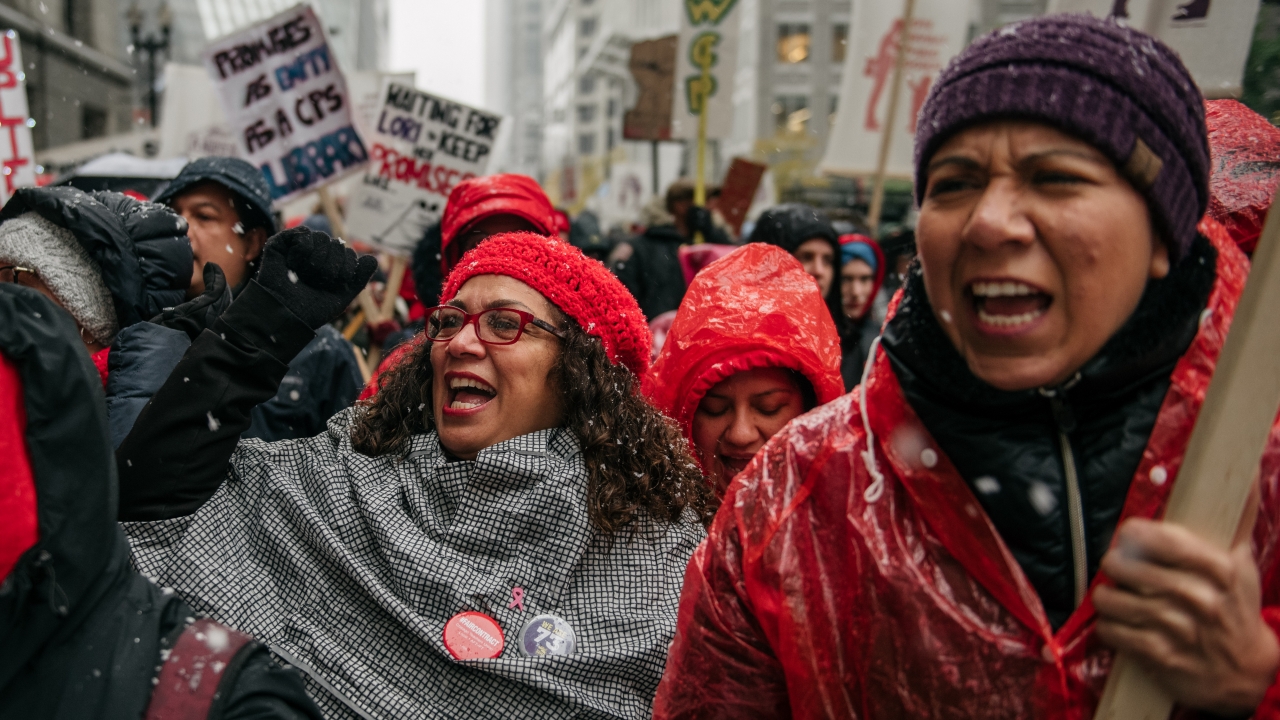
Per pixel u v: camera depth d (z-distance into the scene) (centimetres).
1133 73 92
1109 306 93
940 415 103
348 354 305
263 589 175
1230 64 341
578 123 6375
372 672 169
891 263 573
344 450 195
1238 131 165
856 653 106
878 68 654
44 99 1650
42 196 206
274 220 308
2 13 1468
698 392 228
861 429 112
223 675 117
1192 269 100
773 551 113
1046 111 91
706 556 124
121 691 113
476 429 190
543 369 194
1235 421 84
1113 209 92
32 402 110
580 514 182
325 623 173
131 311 214
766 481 117
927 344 104
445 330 196
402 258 491
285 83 448
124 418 196
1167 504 89
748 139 3716
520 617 174
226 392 176
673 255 536
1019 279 93
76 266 207
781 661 113
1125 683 89
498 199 330
